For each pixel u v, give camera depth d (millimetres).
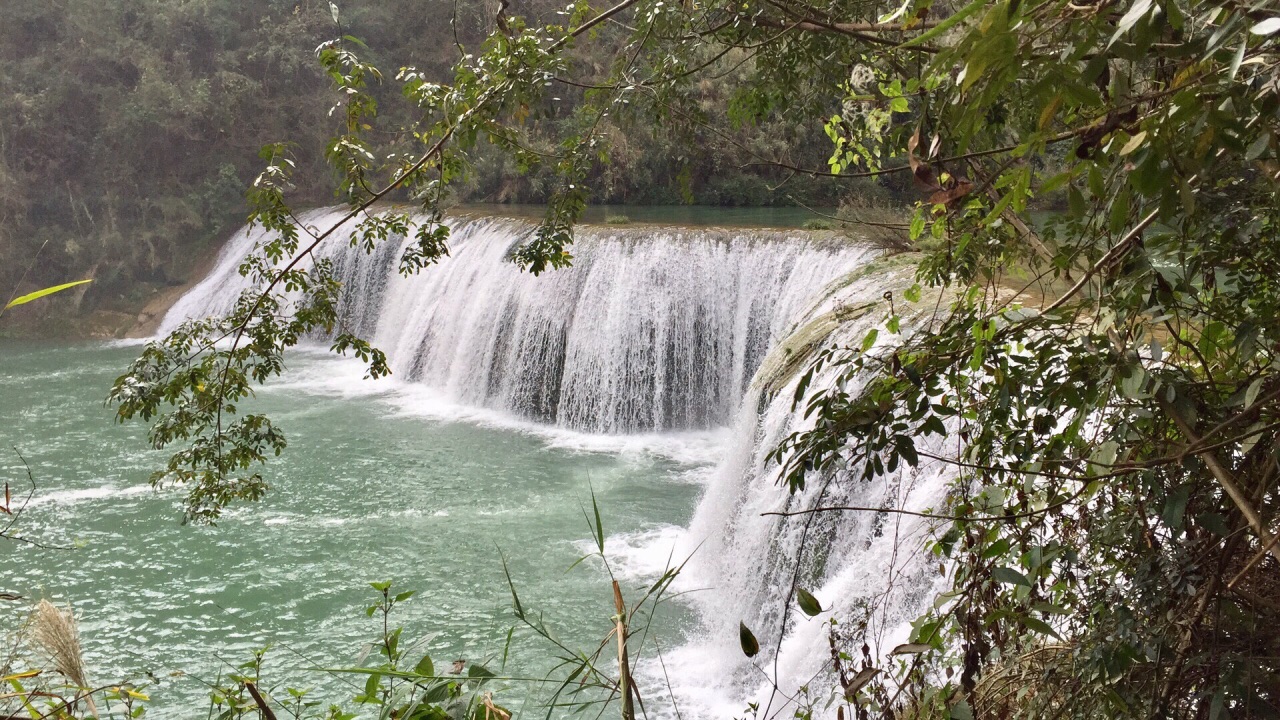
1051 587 2629
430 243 4520
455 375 18219
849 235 14555
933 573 6254
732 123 4590
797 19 3551
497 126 4383
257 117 31734
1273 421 1899
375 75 4391
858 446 2439
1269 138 1286
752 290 15820
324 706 7594
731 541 9711
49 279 27391
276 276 4844
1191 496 2090
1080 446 2379
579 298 16859
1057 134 1659
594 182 28516
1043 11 1305
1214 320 2115
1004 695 2713
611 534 11359
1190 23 1645
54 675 2484
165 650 8922
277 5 33156
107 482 13320
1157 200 1776
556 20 31859
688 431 16266
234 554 10953
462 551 10914
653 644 8664
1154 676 2105
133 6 31141
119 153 29438
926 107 1868
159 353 4812
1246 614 2092
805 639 7328
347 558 10805
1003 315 2250
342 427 16047
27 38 29906
